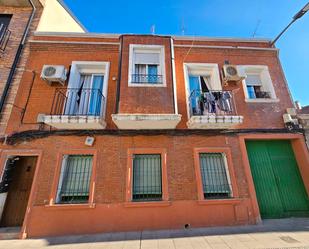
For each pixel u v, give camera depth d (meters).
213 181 5.90
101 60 6.98
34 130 5.85
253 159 6.40
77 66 6.86
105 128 6.03
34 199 5.17
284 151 6.57
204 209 5.40
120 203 5.25
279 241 4.22
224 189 5.84
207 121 5.80
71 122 5.50
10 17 7.41
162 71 6.36
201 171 5.96
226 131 6.32
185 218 5.26
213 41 7.80
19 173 5.98
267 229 5.02
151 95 5.88
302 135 6.48
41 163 5.53
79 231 4.96
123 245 4.25
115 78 6.71
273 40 7.92
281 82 7.37
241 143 6.25
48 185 5.33
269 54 7.78
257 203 5.65
